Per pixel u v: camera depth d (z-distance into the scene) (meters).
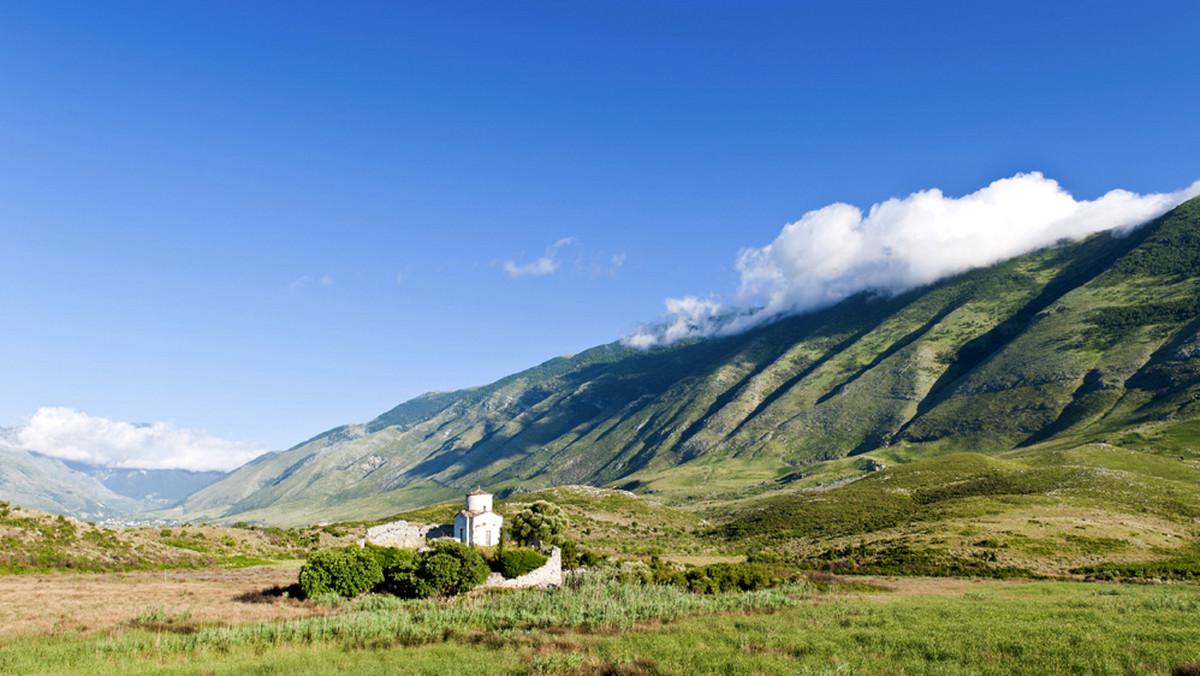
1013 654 27.36
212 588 59.84
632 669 25.36
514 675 25.48
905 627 36.25
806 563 97.88
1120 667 24.23
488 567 61.50
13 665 27.95
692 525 184.12
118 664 28.53
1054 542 91.56
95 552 75.50
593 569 71.94
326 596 52.06
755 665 25.83
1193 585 64.75
